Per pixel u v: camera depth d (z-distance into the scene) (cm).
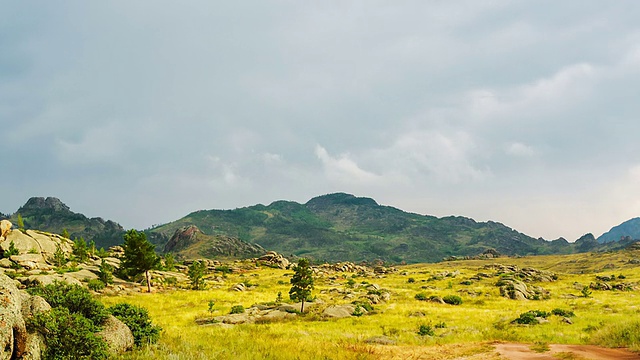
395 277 10819
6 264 6556
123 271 6356
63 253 8125
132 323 1564
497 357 1700
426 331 2677
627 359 1512
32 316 1138
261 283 8675
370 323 3362
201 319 3553
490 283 8200
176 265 11544
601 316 3459
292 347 1820
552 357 1633
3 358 886
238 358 1501
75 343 1141
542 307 4772
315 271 12119
